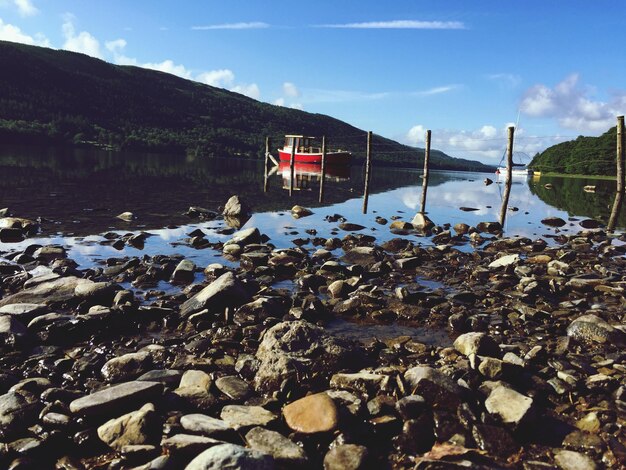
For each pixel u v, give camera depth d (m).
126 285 11.37
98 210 22.55
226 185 41.69
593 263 15.34
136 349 7.76
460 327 9.22
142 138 142.50
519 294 11.25
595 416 5.79
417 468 4.82
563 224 25.16
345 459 4.83
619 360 7.41
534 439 5.43
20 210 21.27
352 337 8.72
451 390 5.81
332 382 6.46
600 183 74.88
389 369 6.80
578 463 4.91
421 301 10.58
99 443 5.12
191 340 8.11
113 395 5.57
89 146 121.75
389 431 5.48
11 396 5.64
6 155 64.88
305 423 5.40
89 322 8.25
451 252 16.38
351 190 42.50
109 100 173.00
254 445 4.96
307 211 25.00
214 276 12.38
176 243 16.44
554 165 118.81
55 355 7.28
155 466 4.47
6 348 7.43
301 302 10.12
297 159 79.75
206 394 6.00
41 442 4.96
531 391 6.41
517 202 38.69
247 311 9.12
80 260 13.47
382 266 13.63
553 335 8.80
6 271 11.84
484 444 5.19
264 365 6.72
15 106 130.25
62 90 160.38
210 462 4.25
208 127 190.12
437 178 84.62
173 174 52.03
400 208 30.22
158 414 5.51
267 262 13.90
